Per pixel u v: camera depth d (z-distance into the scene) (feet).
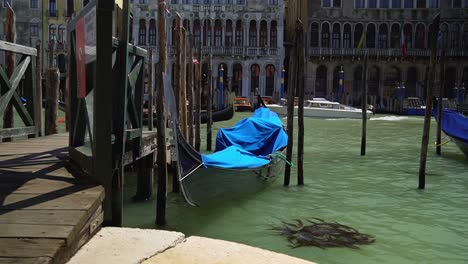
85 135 19.67
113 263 11.11
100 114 15.34
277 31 152.15
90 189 14.92
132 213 26.84
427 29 153.58
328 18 155.63
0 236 10.83
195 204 29.17
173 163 31.42
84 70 17.13
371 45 156.76
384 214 28.37
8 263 9.43
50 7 154.92
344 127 93.91
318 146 62.59
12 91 24.77
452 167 46.21
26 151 22.61
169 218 26.30
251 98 145.89
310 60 154.92
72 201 13.56
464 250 22.16
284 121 107.55
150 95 44.06
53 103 35.35
